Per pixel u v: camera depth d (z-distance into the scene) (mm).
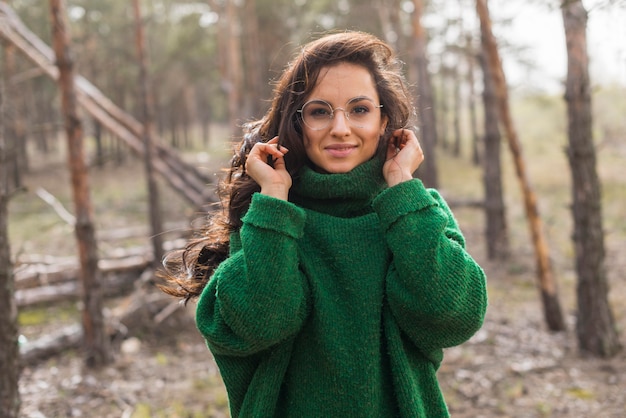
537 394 4508
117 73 19375
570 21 5020
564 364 5102
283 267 1321
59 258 8578
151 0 17734
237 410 1517
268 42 17656
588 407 4273
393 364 1392
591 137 5215
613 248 9922
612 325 5312
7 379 2916
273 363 1420
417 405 1376
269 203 1362
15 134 14195
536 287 7922
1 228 2914
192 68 20094
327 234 1438
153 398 4516
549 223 11062
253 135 1658
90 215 5105
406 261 1316
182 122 27969
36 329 6195
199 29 17297
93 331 5137
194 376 4969
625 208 12727
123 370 5090
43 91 18328
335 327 1376
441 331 1369
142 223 11766
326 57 1469
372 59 1509
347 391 1352
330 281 1415
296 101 1502
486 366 5055
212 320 1425
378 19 15656
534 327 6188
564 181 16609
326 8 16594
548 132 22594
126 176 19047
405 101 1582
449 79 22891
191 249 1747
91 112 8594
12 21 6957
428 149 10469
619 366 5004
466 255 1389
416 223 1348
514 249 10016
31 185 16375
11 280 2959
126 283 7555
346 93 1445
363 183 1454
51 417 4211
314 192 1465
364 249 1423
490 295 7520
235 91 12859
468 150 25078
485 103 9312
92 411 4312
